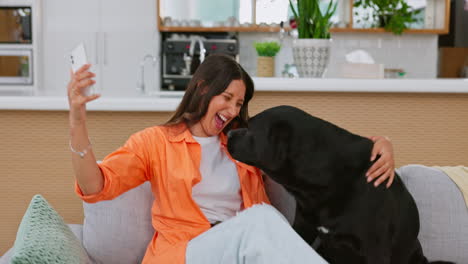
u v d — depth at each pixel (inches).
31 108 82.4
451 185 66.6
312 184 51.6
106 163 55.2
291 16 204.5
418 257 57.0
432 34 206.8
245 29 198.1
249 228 50.6
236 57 201.9
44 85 194.7
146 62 195.9
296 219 58.0
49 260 45.3
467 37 213.3
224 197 61.4
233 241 50.6
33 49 189.3
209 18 208.7
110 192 54.6
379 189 51.7
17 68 190.4
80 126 50.0
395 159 86.1
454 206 65.4
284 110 53.8
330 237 52.7
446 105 85.3
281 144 51.4
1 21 187.9
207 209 60.8
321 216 52.7
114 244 63.4
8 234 86.9
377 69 89.4
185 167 58.8
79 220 86.4
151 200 65.3
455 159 86.6
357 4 196.1
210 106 59.5
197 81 60.6
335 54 208.5
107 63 195.8
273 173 52.2
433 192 66.0
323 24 90.7
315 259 47.3
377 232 51.2
